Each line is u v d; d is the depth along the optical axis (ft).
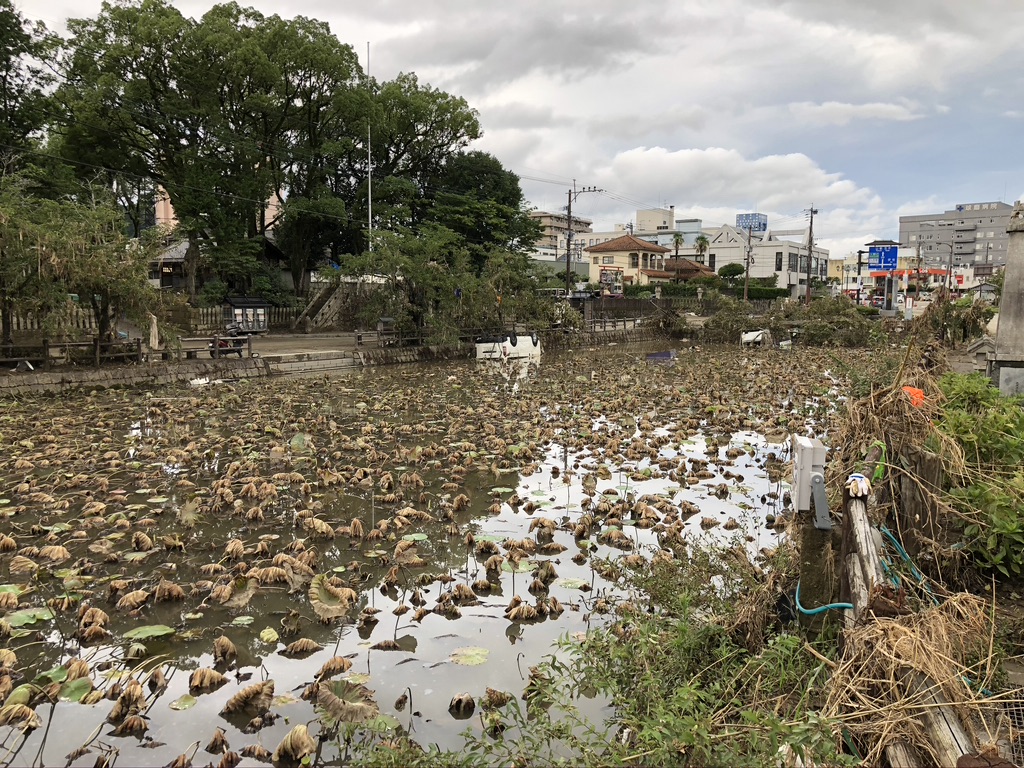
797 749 9.26
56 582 20.16
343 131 122.62
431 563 21.83
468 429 42.11
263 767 12.43
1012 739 9.65
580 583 19.86
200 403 50.14
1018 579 15.42
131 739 13.20
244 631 17.43
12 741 13.07
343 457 34.86
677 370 76.33
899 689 10.12
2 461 33.01
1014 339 28.78
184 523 24.76
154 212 146.20
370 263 83.76
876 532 13.47
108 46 96.58
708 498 28.40
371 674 15.40
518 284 101.35
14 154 85.35
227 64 98.53
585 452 36.58
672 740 10.12
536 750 11.57
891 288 170.40
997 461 16.90
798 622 14.03
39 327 57.72
